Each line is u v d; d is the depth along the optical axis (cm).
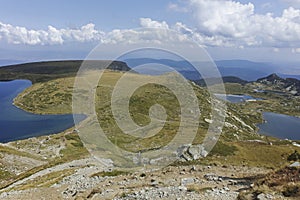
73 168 4319
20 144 9444
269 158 4534
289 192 1688
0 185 4981
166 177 2536
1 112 18150
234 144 5200
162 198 1880
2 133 13138
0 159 7006
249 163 3862
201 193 1933
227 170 2869
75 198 2342
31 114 17938
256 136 14125
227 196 1833
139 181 2472
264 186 1825
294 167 2136
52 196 2680
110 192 2266
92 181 2842
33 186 3384
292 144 6594
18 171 6438
